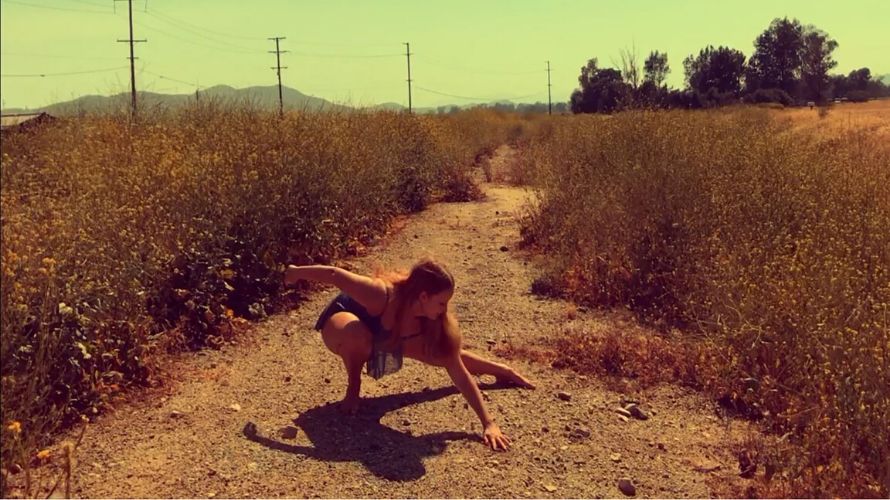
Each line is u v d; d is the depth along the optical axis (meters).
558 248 8.28
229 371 5.22
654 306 6.58
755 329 4.84
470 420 4.45
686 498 3.64
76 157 7.73
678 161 7.59
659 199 7.09
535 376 5.20
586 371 5.29
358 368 4.48
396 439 4.18
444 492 3.62
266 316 6.47
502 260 8.85
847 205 6.71
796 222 6.49
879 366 3.93
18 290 4.02
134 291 5.00
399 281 4.37
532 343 5.91
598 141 10.08
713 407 4.75
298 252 7.61
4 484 3.35
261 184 7.09
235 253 6.69
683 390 4.99
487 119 35.62
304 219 7.66
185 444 4.05
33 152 9.36
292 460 3.89
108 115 10.75
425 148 14.15
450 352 4.37
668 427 4.48
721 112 17.05
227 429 4.26
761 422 4.51
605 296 6.99
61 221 5.04
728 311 5.31
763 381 4.70
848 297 4.72
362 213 9.85
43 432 4.01
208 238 6.21
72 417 4.26
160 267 5.70
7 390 3.51
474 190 15.15
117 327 4.82
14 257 4.09
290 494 3.56
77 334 4.35
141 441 4.08
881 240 5.71
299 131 8.72
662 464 4.00
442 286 4.22
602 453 4.10
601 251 7.38
